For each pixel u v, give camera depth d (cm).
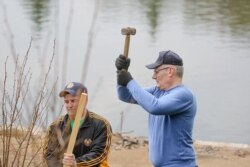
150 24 6281
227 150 1539
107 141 945
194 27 6122
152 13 7106
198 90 3095
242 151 1528
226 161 1455
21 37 4681
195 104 926
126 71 925
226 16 6888
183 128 916
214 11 7300
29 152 1096
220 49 4766
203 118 2464
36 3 7325
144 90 906
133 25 6175
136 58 4159
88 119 943
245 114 2534
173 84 922
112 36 5194
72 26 5684
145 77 3344
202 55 4453
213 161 1452
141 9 7456
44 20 5884
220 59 4212
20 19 5944
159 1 8288
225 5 7794
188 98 906
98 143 938
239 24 6297
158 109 886
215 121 2409
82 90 909
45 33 4962
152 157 941
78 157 936
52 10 6738
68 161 787
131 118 2328
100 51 4322
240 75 3516
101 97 2641
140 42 5059
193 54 4538
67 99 902
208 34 5662
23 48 3878
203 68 3791
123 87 948
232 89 3120
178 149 920
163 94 930
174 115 912
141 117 2342
